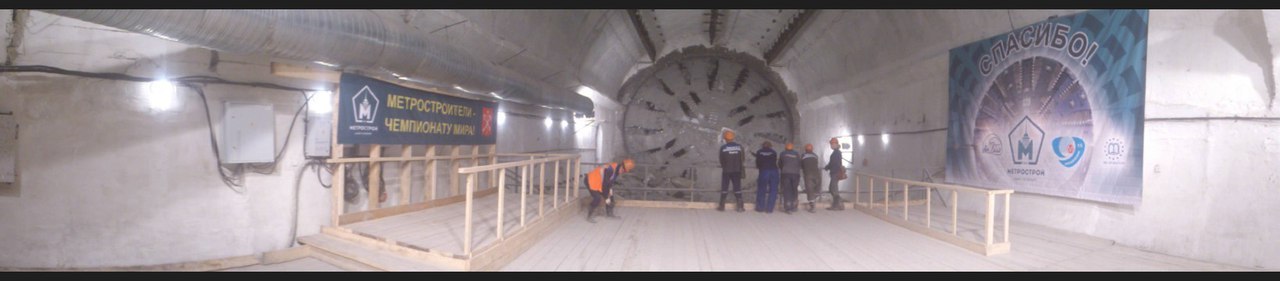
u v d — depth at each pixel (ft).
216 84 20.42
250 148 20.79
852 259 21.93
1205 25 22.63
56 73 18.25
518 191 42.29
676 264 20.70
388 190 26.91
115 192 19.16
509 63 40.55
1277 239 20.52
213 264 20.06
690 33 74.90
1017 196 31.63
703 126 81.30
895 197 46.52
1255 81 21.31
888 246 24.75
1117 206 25.84
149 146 19.48
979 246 23.18
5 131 18.15
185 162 20.01
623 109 80.53
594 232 27.43
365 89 22.89
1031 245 24.63
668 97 81.30
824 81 64.90
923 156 42.55
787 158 36.55
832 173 38.45
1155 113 24.25
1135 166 24.54
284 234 22.00
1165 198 23.79
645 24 62.23
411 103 25.93
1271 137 20.81
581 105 53.31
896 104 48.24
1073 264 21.26
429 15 28.58
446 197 30.40
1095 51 26.43
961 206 36.11
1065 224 28.35
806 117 78.74
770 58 73.46
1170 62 23.80
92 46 18.56
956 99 36.50
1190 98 23.13
